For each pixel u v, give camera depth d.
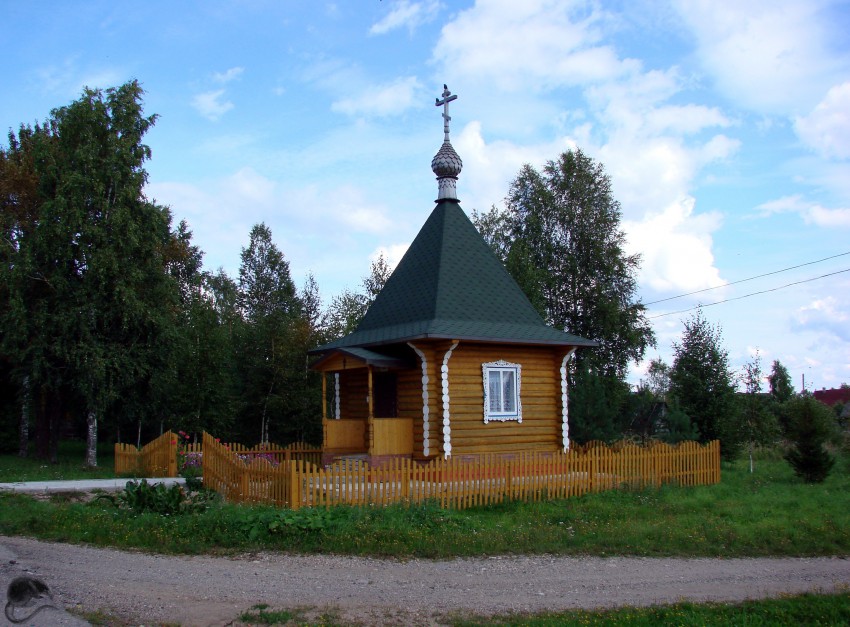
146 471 22.14
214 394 31.02
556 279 39.72
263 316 36.00
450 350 17.75
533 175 41.75
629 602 8.82
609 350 39.34
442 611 8.15
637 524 13.71
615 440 26.45
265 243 57.75
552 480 17.06
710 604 8.80
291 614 7.83
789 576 10.53
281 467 13.87
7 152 34.00
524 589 9.24
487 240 41.94
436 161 21.44
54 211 27.02
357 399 20.95
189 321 33.34
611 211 40.94
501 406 19.08
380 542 11.34
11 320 27.16
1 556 10.53
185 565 10.12
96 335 27.44
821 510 16.02
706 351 27.17
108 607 8.03
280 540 11.45
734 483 21.17
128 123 28.97
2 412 34.59
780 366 50.31
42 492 16.45
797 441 22.58
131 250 27.80
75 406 31.44
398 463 15.77
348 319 38.81
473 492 15.59
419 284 19.97
